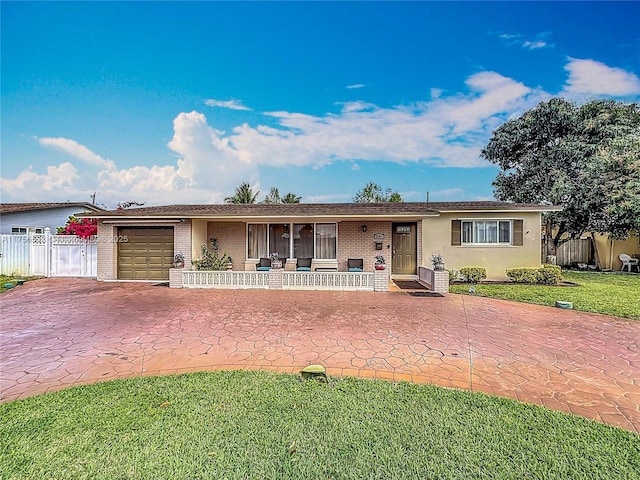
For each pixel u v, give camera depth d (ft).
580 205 53.16
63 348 18.31
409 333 21.06
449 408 11.69
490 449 9.43
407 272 48.24
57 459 9.03
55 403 12.05
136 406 11.83
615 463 8.89
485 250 45.93
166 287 40.09
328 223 48.03
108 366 15.84
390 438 9.93
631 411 11.85
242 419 10.98
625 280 46.16
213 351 17.88
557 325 23.07
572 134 58.49
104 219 43.14
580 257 63.21
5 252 50.06
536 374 14.96
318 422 10.80
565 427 10.55
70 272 49.39
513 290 37.70
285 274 38.70
